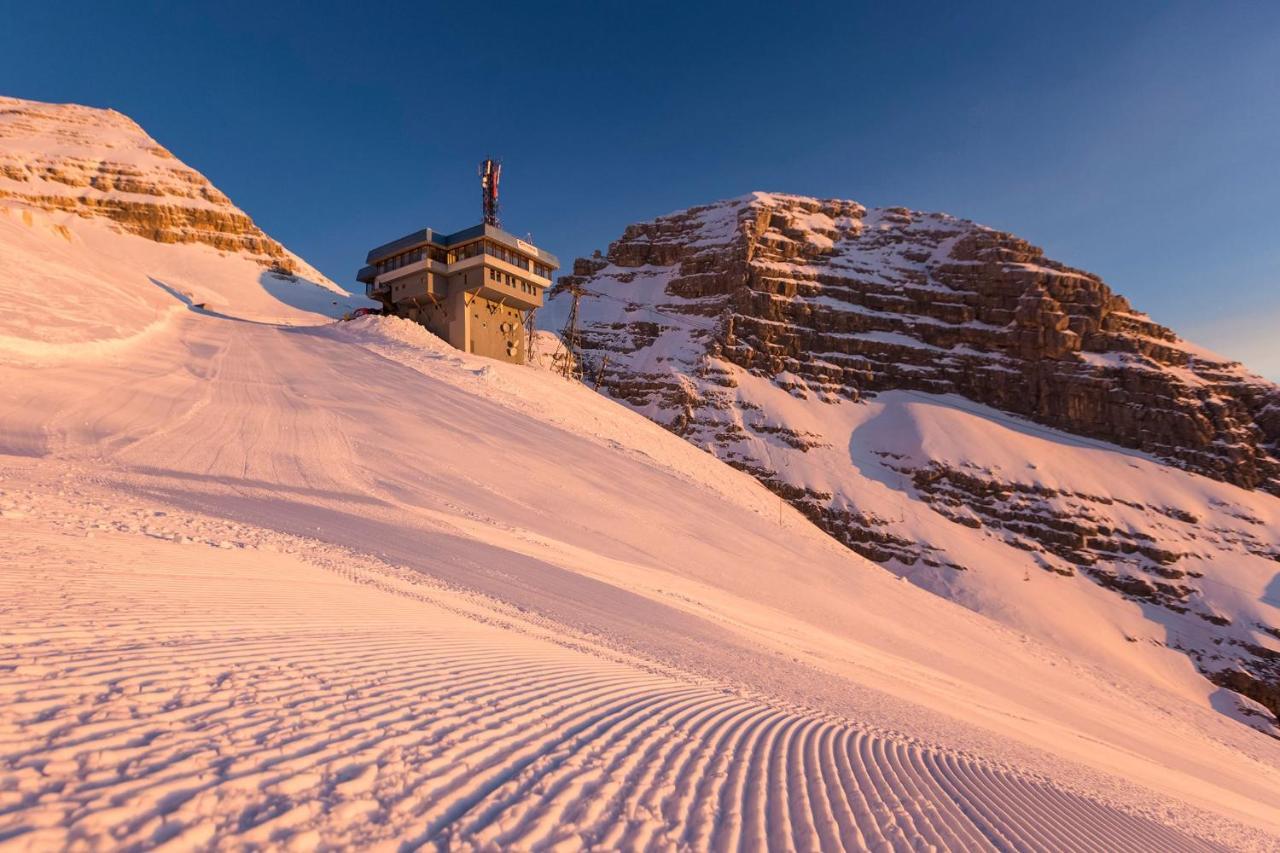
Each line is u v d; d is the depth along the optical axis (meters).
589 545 25.81
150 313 56.81
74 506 10.07
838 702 9.53
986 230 146.38
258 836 2.26
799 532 51.72
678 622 14.37
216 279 120.38
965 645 34.12
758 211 150.50
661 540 31.22
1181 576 86.12
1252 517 99.19
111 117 176.62
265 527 13.23
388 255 75.19
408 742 3.45
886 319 132.38
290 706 3.55
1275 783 25.83
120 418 26.75
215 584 6.58
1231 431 113.25
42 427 23.36
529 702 4.86
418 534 17.00
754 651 13.27
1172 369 123.69
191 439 26.02
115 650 3.76
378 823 2.59
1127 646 74.75
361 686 4.20
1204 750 28.56
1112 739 20.25
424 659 5.37
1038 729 15.74
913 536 86.12
